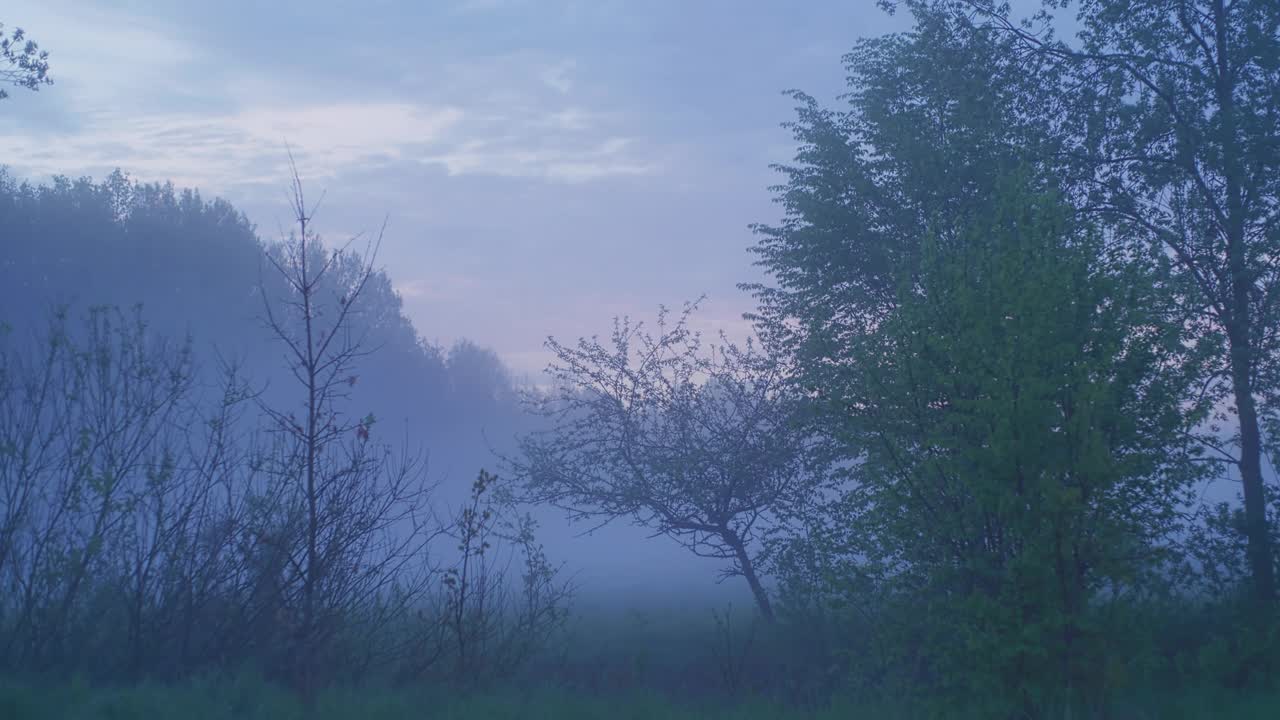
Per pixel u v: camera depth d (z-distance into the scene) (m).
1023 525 8.94
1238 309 15.27
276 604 11.10
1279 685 11.89
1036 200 10.21
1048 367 9.22
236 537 11.80
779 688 12.48
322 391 10.02
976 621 9.08
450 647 12.48
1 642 10.98
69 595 11.22
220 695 9.95
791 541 16.59
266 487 11.91
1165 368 9.87
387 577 12.02
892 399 10.18
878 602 10.37
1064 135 16.81
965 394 9.56
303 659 10.12
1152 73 16.70
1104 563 8.71
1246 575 14.23
